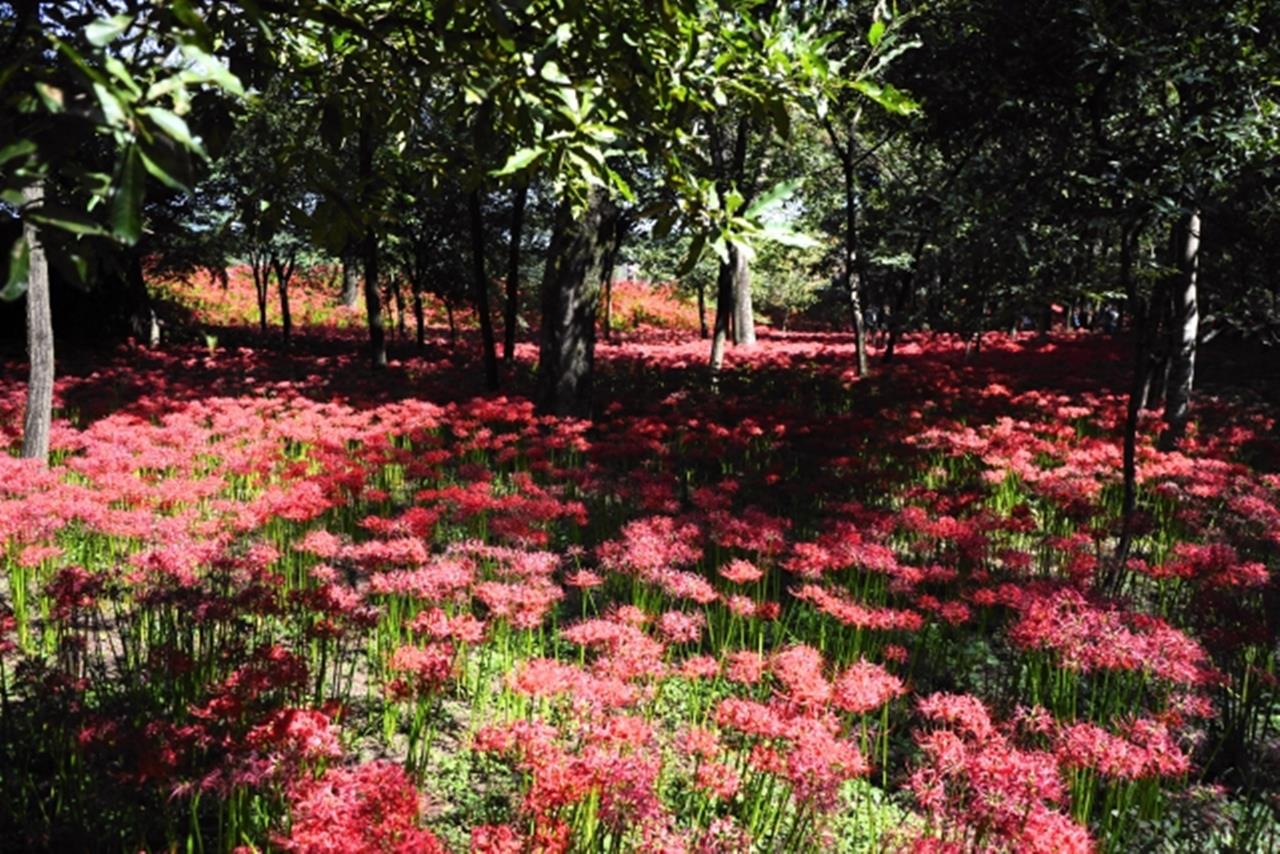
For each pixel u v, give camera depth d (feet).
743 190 56.59
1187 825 14.37
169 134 5.34
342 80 11.31
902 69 24.81
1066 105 22.33
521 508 23.56
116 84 5.39
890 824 14.20
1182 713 15.88
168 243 66.74
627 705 15.46
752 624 20.26
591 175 9.98
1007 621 21.21
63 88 5.85
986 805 11.03
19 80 6.06
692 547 23.35
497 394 51.37
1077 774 14.24
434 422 38.65
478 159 11.73
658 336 127.54
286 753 11.27
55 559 22.18
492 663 19.38
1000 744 12.28
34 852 12.34
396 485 33.96
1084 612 16.49
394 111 11.87
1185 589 24.32
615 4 9.67
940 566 23.84
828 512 31.55
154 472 28.68
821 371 61.98
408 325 112.98
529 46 9.46
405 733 16.62
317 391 51.88
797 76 10.14
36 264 29.66
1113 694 17.99
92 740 12.84
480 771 15.35
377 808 9.98
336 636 15.85
